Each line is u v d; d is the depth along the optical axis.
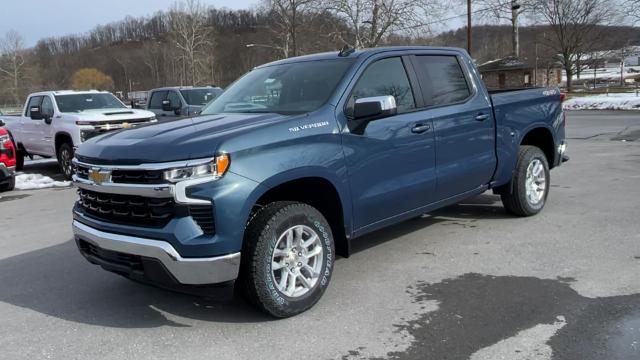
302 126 4.23
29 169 15.25
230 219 3.76
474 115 5.72
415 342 3.73
